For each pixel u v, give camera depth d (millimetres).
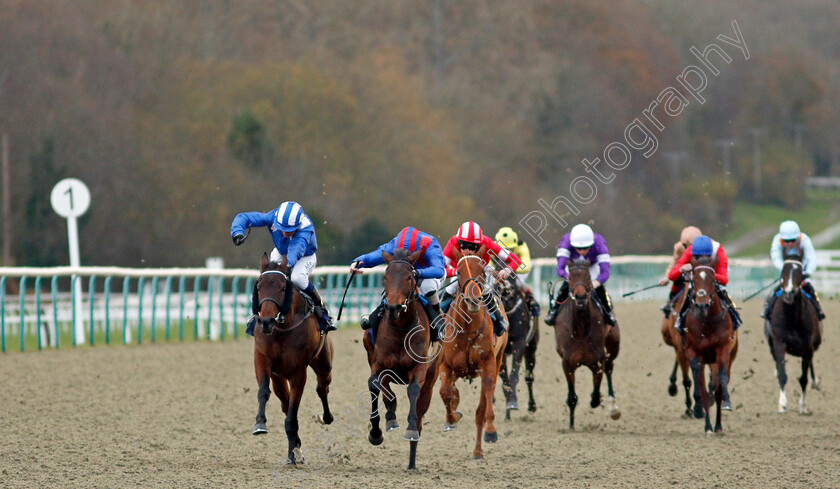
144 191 26875
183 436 7305
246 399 9133
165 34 29281
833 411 9094
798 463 6438
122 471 6008
